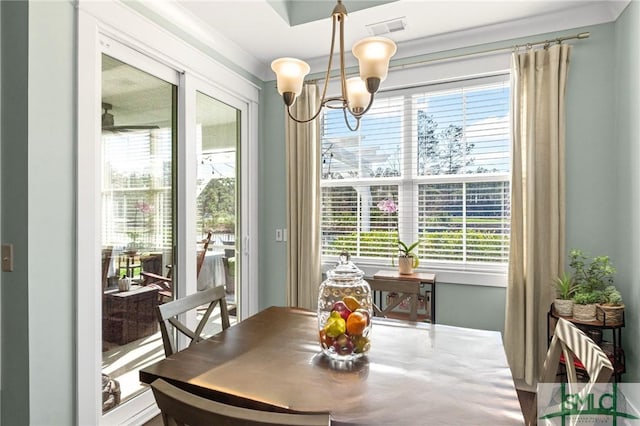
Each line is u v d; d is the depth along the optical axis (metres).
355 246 3.29
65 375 1.75
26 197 1.60
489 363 1.32
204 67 2.70
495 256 2.82
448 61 2.89
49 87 1.68
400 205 3.13
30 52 1.61
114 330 2.06
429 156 3.05
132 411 2.16
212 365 1.30
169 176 2.47
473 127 2.90
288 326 1.75
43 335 1.66
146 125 2.29
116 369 2.07
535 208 2.52
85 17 1.83
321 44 2.99
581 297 2.19
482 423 0.94
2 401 1.65
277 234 3.51
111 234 2.05
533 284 2.49
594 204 2.47
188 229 2.55
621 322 2.10
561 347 1.39
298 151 3.26
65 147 1.76
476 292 2.81
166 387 0.84
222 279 2.99
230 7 2.42
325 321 1.40
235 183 3.17
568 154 2.53
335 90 3.30
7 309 1.64
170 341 1.57
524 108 2.58
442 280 2.90
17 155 1.62
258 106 3.46
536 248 2.53
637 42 2.09
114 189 2.07
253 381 1.18
